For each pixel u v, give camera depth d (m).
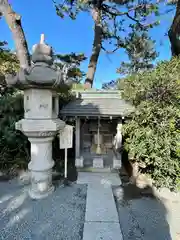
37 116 2.82
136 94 3.78
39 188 3.04
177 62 3.85
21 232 2.21
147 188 3.46
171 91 3.40
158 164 3.32
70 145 3.38
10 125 4.30
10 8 5.27
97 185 3.47
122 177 3.97
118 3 7.92
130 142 3.77
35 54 2.78
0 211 2.62
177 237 2.21
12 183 3.57
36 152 3.00
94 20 8.18
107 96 4.66
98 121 4.14
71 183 3.57
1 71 6.51
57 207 2.74
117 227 2.31
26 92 2.94
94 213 2.58
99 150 4.18
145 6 7.55
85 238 2.10
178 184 3.23
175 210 2.77
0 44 8.02
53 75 2.63
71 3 7.67
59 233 2.21
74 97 4.65
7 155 4.30
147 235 2.24
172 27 6.76
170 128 3.27
